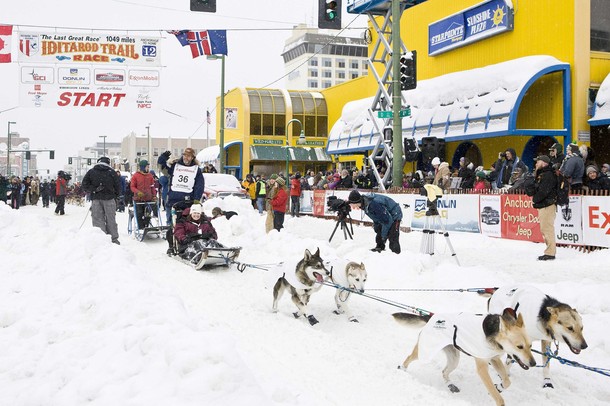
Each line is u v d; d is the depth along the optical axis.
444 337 4.85
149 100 26.95
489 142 22.88
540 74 18.86
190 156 13.74
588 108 19.38
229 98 47.31
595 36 19.94
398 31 16.59
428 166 21.47
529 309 5.03
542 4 20.41
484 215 14.12
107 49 26.56
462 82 21.98
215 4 14.43
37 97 26.30
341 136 29.53
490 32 22.48
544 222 10.97
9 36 25.48
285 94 43.47
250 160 42.25
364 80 37.84
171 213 14.10
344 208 14.39
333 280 7.24
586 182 12.68
